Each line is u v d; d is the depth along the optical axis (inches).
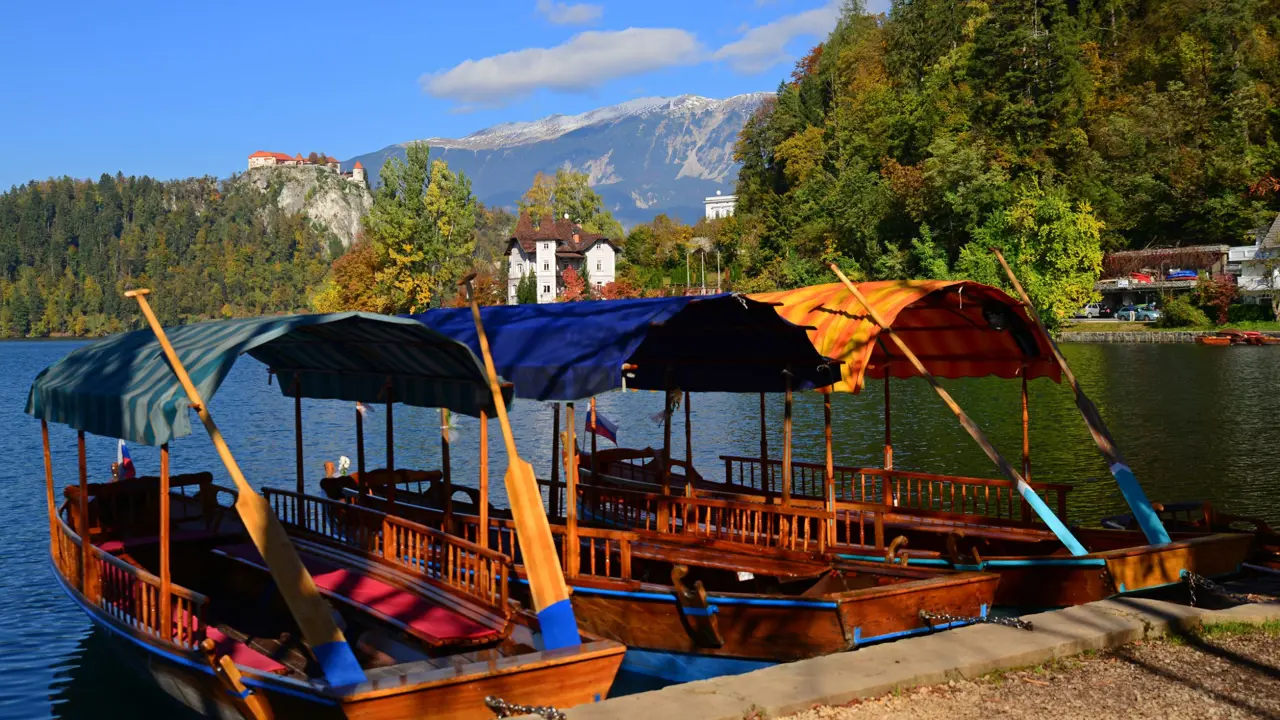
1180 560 525.0
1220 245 3543.3
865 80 4621.1
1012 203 3046.3
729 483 806.5
